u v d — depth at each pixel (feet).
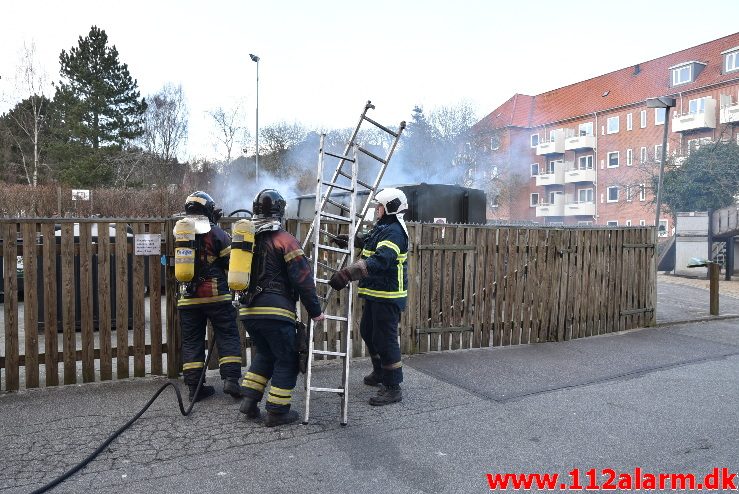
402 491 11.22
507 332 23.93
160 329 18.19
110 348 17.66
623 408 16.22
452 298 22.76
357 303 21.27
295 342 14.47
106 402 15.84
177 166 147.95
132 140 143.64
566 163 165.58
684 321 30.53
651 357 22.41
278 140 146.30
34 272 16.70
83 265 17.21
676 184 80.79
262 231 14.43
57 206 67.00
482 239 23.17
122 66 147.43
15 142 132.67
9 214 65.05
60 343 22.93
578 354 22.67
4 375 18.25
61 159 132.67
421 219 37.35
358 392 17.25
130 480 11.46
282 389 14.26
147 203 71.00
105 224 17.29
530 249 24.35
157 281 17.97
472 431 14.32
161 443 13.23
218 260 16.30
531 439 13.88
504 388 17.88
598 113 157.58
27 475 11.59
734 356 22.93
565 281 25.34
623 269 27.91
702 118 130.00
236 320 17.21
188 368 16.07
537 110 178.19
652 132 144.05
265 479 11.58
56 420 14.51
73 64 143.02
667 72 148.66
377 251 15.47
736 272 67.67
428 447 13.30
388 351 16.15
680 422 15.16
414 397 16.87
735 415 15.75
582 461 12.71
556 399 16.93
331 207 43.60
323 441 13.51
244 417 14.94
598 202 157.07
